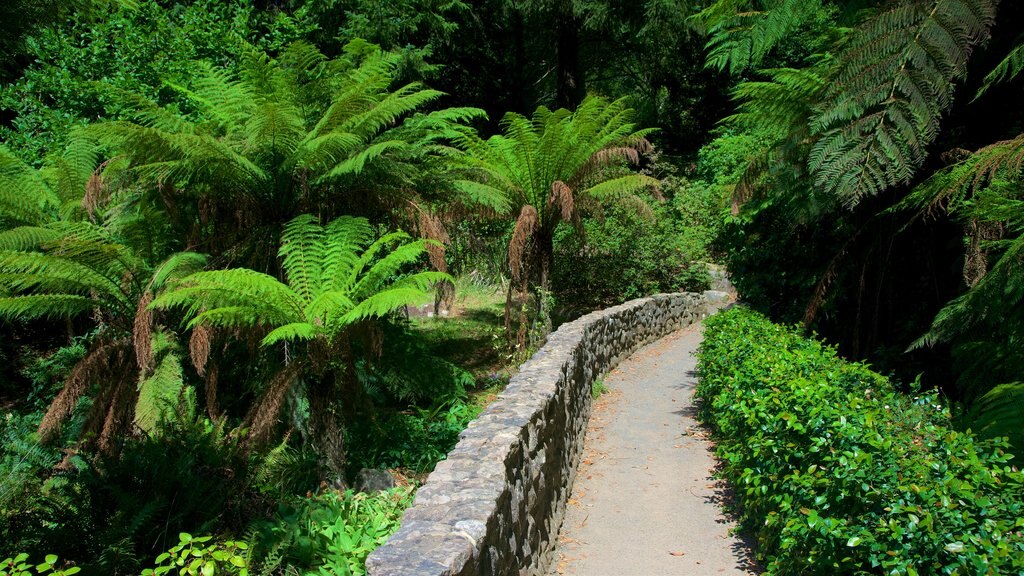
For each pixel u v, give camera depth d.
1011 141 3.56
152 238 6.48
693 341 12.16
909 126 3.60
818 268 6.85
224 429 5.60
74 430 6.19
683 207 14.51
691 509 4.75
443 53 16.09
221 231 6.35
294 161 5.83
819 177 3.83
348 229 5.79
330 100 6.83
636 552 4.16
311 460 5.19
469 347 10.86
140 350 5.62
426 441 6.27
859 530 2.55
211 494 3.84
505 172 9.57
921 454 2.95
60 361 7.20
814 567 2.94
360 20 12.62
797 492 3.24
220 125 6.69
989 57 4.68
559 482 4.69
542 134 9.90
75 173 6.98
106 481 3.73
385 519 4.24
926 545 2.23
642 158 17.12
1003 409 3.48
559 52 16.61
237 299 5.07
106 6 9.10
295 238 5.66
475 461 3.04
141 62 8.45
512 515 3.11
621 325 10.03
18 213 6.53
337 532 3.87
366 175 6.40
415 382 6.96
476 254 9.52
